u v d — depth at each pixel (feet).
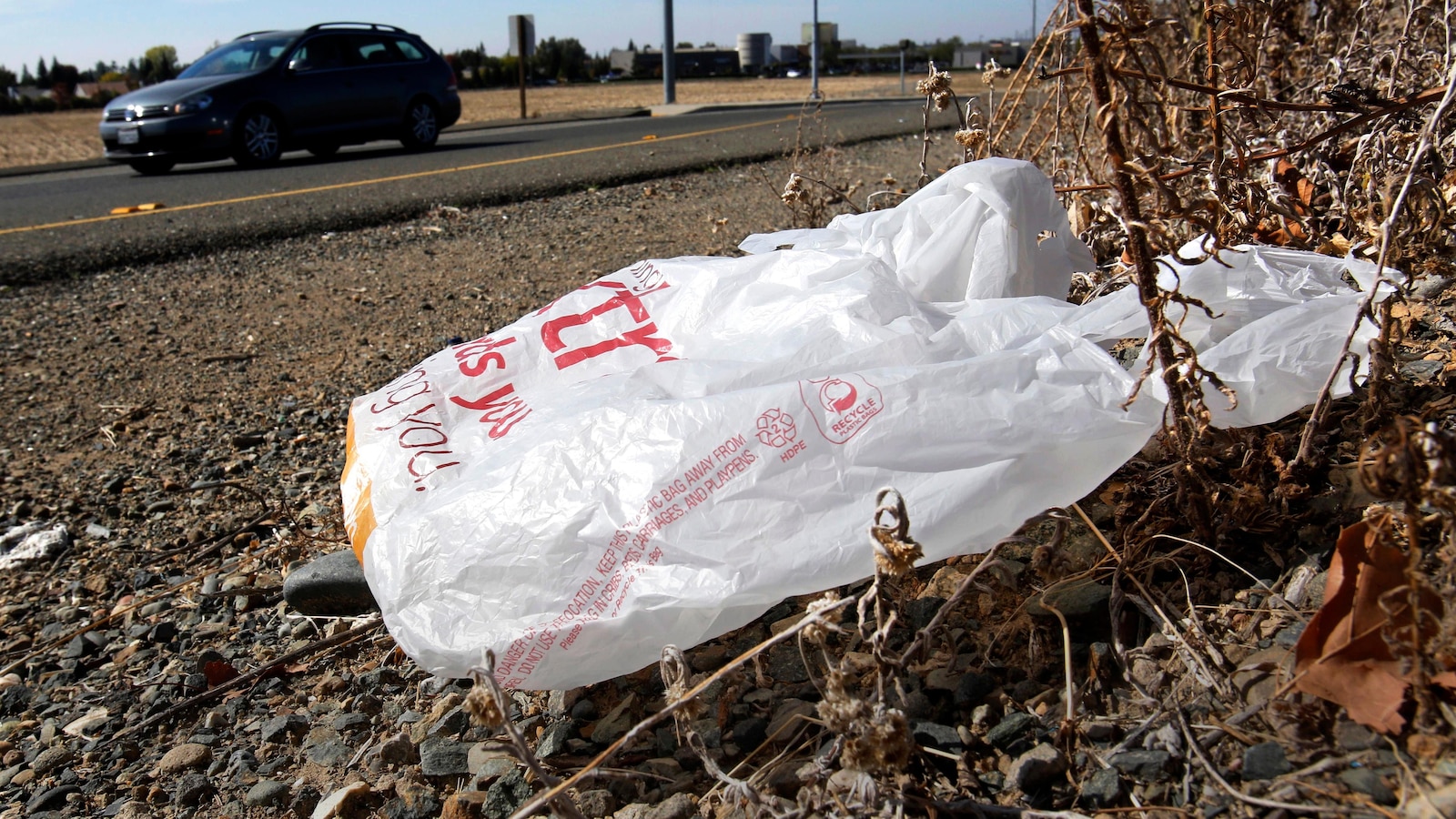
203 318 13.39
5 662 6.68
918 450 4.31
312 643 6.07
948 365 4.46
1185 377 4.06
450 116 31.83
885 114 36.17
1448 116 5.99
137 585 7.47
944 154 21.30
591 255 15.06
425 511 4.67
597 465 4.50
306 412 10.33
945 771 4.01
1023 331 4.81
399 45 30.63
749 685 4.77
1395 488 3.21
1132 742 3.85
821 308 5.16
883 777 3.90
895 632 4.81
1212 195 5.58
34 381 11.48
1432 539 4.24
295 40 28.25
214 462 9.43
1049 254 6.02
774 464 4.34
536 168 24.07
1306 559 4.54
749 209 17.20
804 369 4.86
